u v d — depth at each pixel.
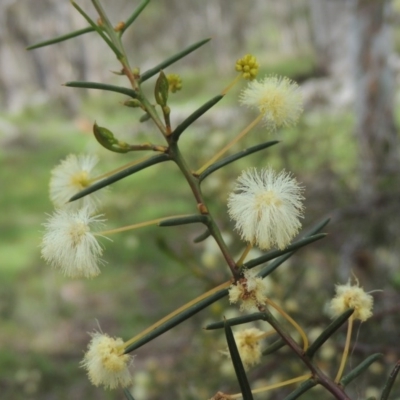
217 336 0.32
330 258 0.44
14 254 0.97
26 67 2.70
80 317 0.72
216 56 3.46
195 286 0.45
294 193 0.11
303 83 1.64
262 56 3.24
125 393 0.12
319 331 0.26
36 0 2.67
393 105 0.62
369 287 0.38
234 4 3.47
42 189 1.39
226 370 0.29
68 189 0.13
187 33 3.55
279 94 0.12
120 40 0.13
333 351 0.26
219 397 0.12
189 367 0.38
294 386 0.29
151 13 3.39
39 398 0.57
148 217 0.88
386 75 0.62
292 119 0.12
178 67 3.52
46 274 0.87
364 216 0.46
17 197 1.34
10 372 0.60
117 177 0.12
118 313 0.70
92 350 0.12
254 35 3.51
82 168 0.13
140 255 0.77
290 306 0.26
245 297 0.11
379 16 0.61
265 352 0.13
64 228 0.12
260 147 0.12
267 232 0.11
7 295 0.81
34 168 1.58
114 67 3.04
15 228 1.11
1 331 0.71
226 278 0.27
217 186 0.38
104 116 1.56
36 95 2.66
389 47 0.62
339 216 0.46
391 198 0.45
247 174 0.11
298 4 3.34
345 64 1.52
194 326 0.44
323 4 1.60
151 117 0.12
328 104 1.28
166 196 1.01
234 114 0.67
